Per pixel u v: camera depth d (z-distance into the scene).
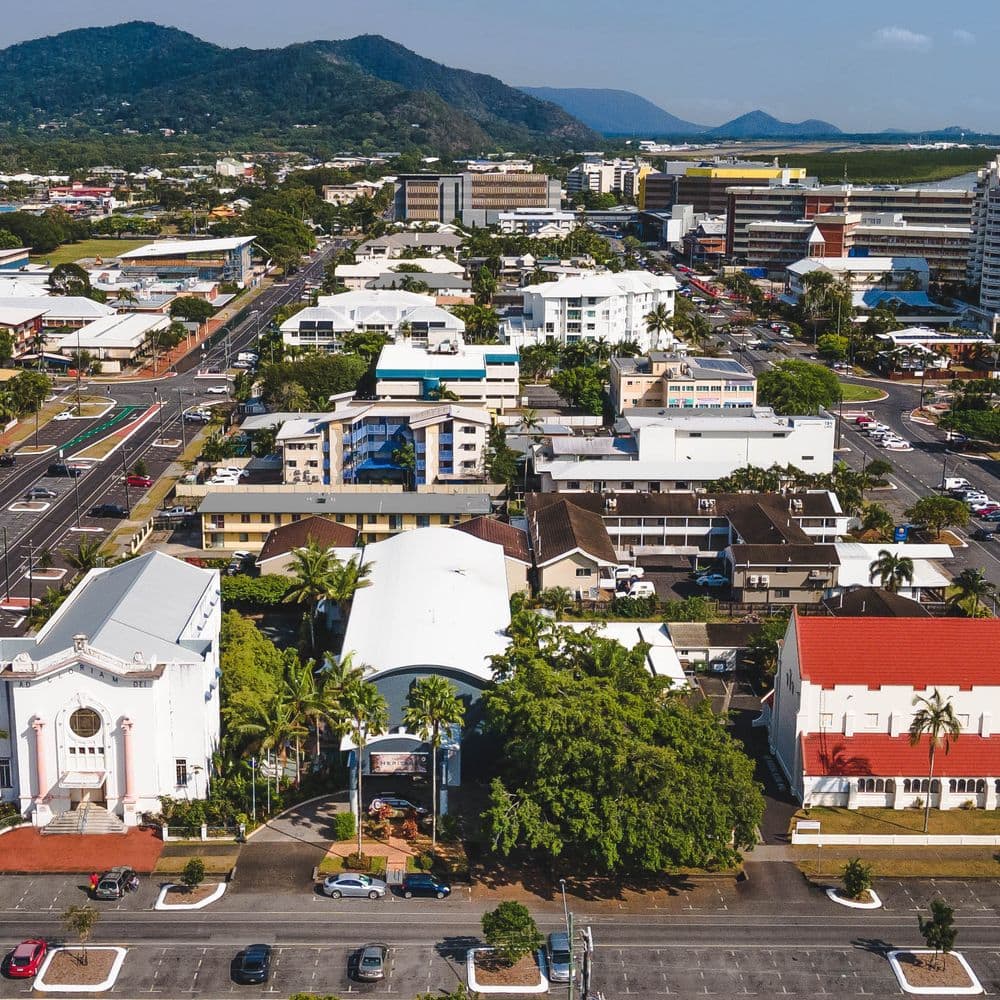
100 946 114.69
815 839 133.62
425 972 111.81
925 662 140.75
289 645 179.00
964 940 117.31
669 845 120.38
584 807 121.69
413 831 133.50
